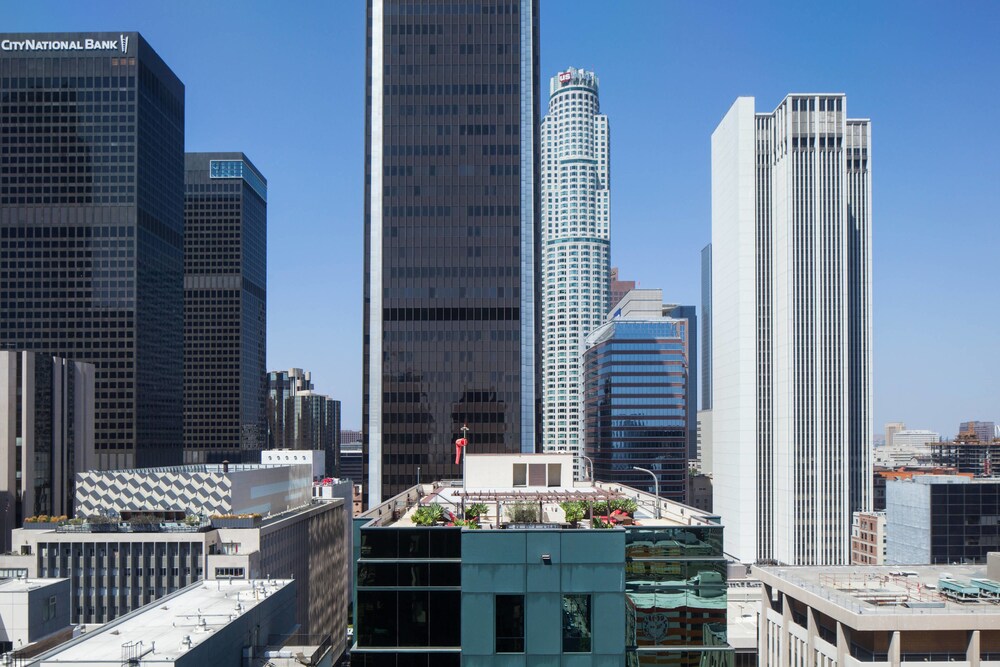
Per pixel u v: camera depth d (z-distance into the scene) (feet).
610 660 159.12
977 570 306.76
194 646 212.64
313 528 554.46
